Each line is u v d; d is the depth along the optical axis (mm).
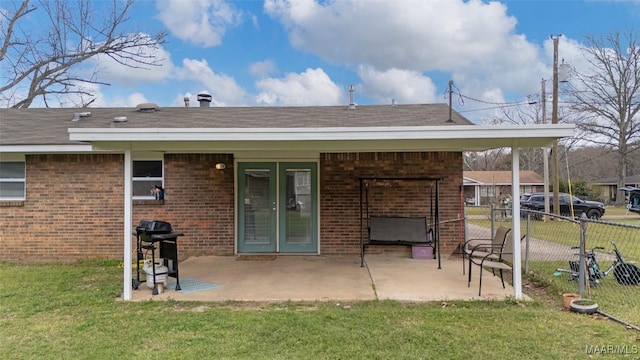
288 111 10508
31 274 7293
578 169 43438
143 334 4281
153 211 8938
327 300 5512
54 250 8766
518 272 5508
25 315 4934
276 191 9094
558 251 9898
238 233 9086
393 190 8922
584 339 4051
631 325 4438
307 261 8258
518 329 4348
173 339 4145
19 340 4137
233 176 9016
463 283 6352
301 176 9133
